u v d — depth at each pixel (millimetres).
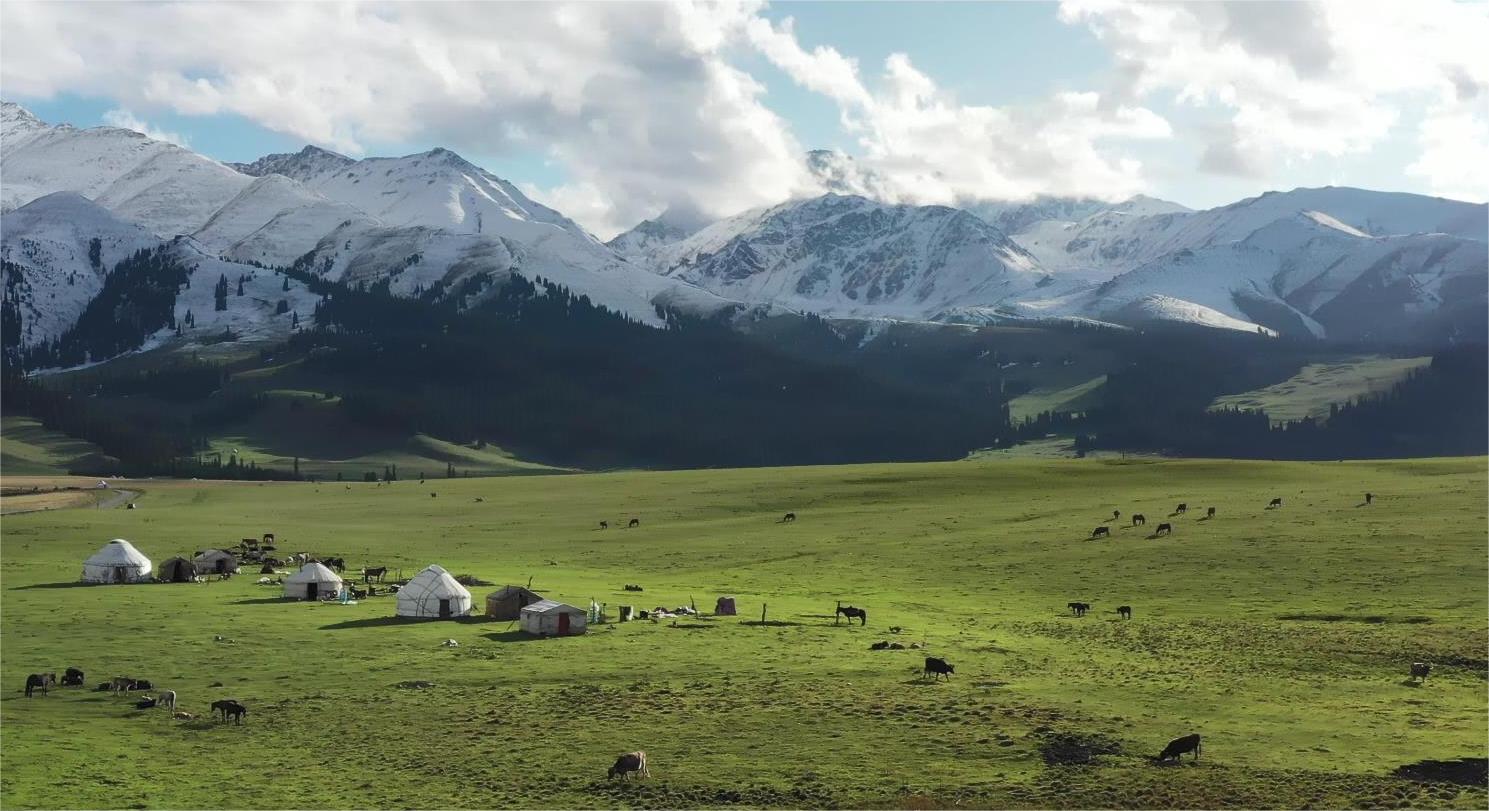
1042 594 114062
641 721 67688
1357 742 61062
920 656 83625
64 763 60750
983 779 56938
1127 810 52781
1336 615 96562
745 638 91562
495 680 78250
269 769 60719
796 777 57812
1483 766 56625
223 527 187125
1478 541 123438
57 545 163625
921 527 164750
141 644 90875
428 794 56812
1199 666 79938
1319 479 198375
